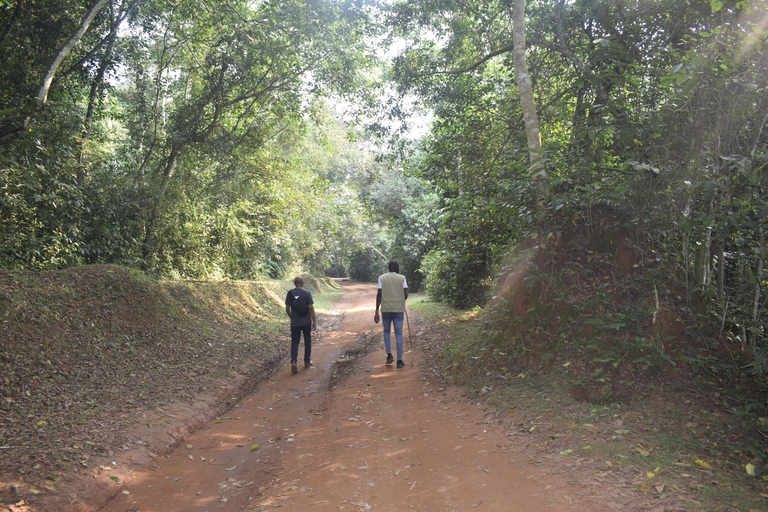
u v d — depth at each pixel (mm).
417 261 26938
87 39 11375
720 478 2947
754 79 4500
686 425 3682
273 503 3352
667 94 5531
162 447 4605
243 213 19219
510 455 3678
